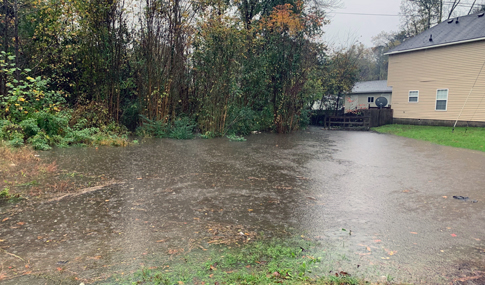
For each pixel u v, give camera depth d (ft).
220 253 10.26
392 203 16.03
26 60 37.37
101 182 18.42
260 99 55.31
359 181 20.54
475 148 35.94
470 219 13.89
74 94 40.04
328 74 75.82
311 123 84.38
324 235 11.98
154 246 10.64
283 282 8.50
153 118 41.96
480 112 57.77
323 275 9.02
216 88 44.09
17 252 9.97
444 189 18.74
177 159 26.48
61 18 37.24
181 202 15.39
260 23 54.44
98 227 12.09
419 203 16.07
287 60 54.39
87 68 38.65
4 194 15.19
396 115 72.02
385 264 9.81
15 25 32.55
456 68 60.44
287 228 12.58
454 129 56.08
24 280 8.41
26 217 12.88
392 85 72.38
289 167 24.61
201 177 20.57
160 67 41.75
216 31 42.80
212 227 12.45
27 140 28.35
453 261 10.10
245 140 42.47
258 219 13.48
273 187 18.69
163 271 9.01
